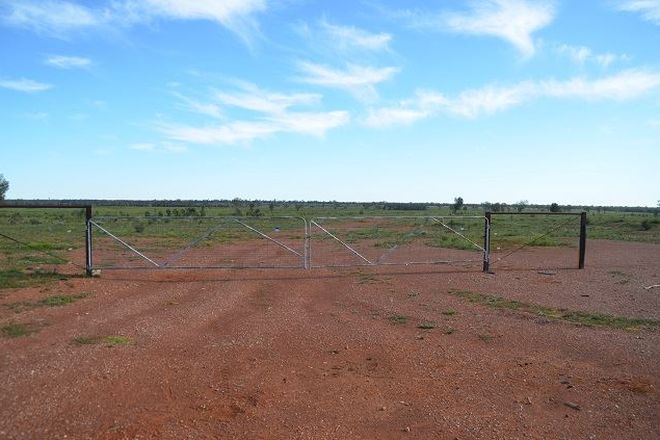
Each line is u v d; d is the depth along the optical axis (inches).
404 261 788.6
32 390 243.6
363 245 1085.1
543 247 1059.3
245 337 351.6
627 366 299.3
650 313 434.3
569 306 462.9
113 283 563.5
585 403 248.2
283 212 3009.4
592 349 331.3
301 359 308.2
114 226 1802.4
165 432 209.0
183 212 2413.9
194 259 816.9
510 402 249.1
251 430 214.8
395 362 305.6
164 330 363.9
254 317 413.1
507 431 219.5
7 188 3277.6
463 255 887.7
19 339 331.0
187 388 257.0
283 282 591.5
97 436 202.1
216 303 466.9
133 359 295.3
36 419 214.1
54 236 1219.2
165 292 519.2
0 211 3257.9
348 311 440.8
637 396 256.4
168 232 1470.2
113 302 462.0
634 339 353.7
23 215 2751.0
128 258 809.5
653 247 1070.4
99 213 2659.9
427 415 234.1
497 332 372.5
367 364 301.9
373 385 268.8
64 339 332.8
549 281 607.8
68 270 647.1
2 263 684.7
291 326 384.8
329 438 210.5
